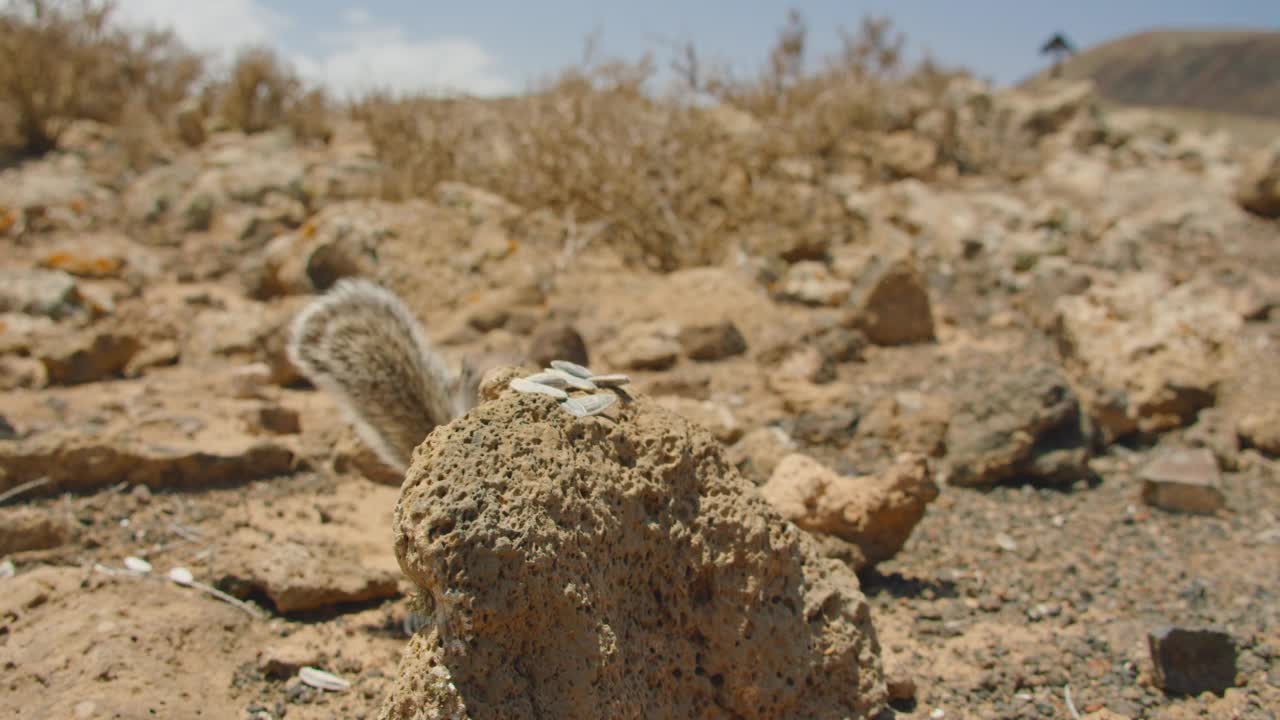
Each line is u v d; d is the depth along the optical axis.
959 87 2.50
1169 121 2.72
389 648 0.55
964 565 0.67
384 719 0.37
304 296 1.31
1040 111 2.48
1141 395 0.93
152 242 1.57
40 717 0.46
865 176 2.04
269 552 0.61
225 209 1.65
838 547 0.62
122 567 0.62
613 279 1.36
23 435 0.82
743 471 0.73
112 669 0.49
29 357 1.08
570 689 0.37
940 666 0.54
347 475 0.79
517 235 1.47
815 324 1.17
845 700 0.45
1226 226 1.76
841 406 0.93
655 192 1.50
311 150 2.16
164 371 1.10
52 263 1.36
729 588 0.43
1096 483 0.82
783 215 1.58
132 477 0.74
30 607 0.55
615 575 0.41
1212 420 0.92
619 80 1.72
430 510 0.37
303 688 0.51
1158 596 0.63
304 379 1.08
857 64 2.38
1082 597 0.62
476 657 0.36
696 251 1.46
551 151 1.60
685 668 0.43
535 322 1.19
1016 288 1.46
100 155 1.95
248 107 2.36
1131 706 0.51
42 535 0.64
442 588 0.36
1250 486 0.82
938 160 2.26
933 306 1.38
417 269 1.29
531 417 0.41
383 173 1.73
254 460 0.78
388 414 0.59
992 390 0.84
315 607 0.59
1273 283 1.42
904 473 0.63
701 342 1.11
